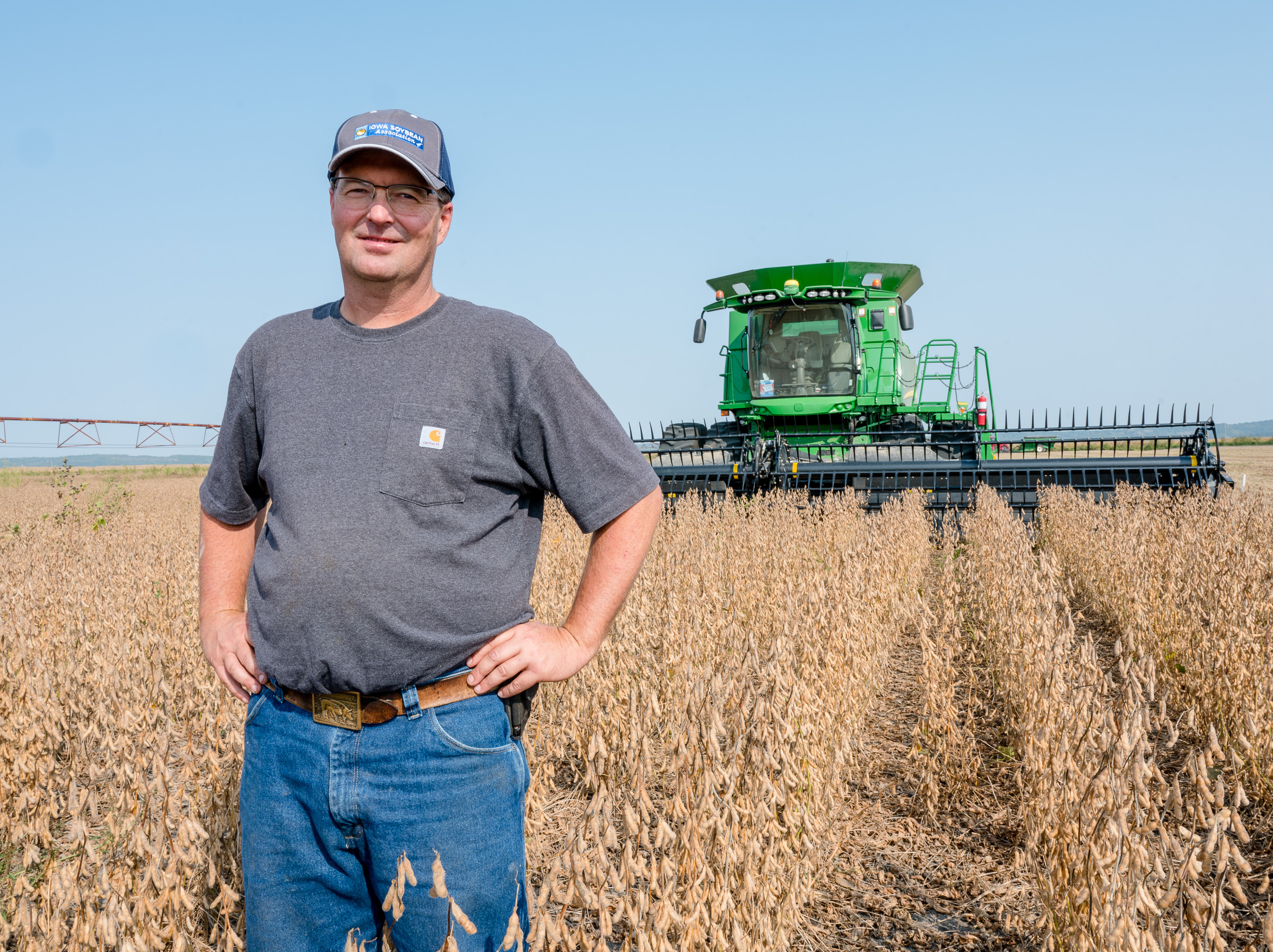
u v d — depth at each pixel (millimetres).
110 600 6426
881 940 3396
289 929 1922
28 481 32469
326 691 1800
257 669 1952
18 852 3641
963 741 4715
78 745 4160
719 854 2426
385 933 1868
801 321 14289
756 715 2734
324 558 1758
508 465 1908
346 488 1798
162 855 2359
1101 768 2844
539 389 1879
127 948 2152
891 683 6680
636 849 2479
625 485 1951
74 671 5027
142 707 4230
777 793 2771
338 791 1800
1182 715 5383
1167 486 11961
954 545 10039
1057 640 4316
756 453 13195
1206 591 6105
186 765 3039
